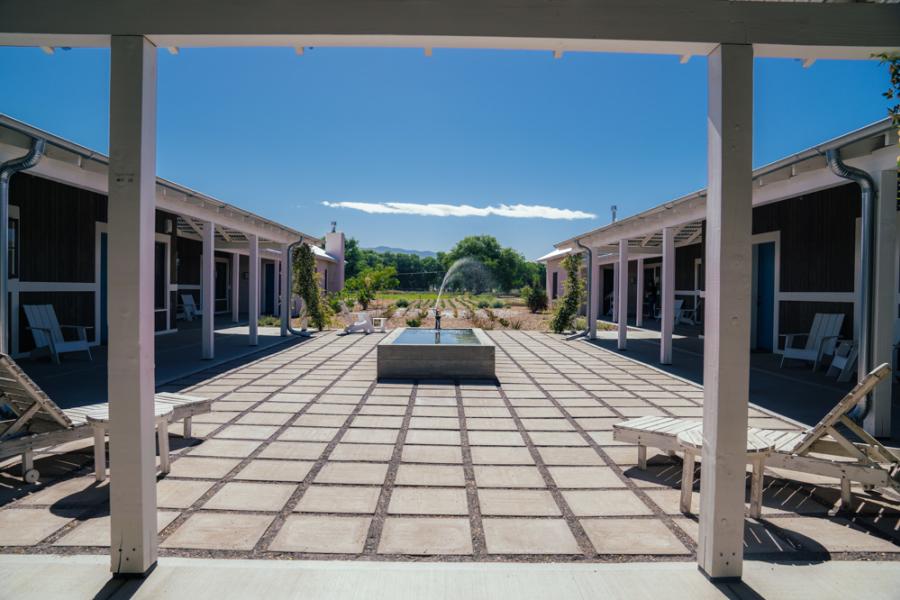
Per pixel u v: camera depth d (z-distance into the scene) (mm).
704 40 2318
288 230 12578
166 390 6477
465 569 2408
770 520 3055
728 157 2322
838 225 8570
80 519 2924
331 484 3467
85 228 10055
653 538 2793
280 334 13359
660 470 3822
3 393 3588
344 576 2338
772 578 2379
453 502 3215
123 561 2311
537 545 2693
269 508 3084
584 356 10180
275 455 4031
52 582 2268
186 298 17172
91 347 10078
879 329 4652
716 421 2350
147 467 2363
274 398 6066
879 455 3174
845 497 3205
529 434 4699
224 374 7641
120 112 2283
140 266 2311
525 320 19328
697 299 17109
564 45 2428
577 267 15039
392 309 22906
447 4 2330
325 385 6879
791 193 5988
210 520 2918
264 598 2166
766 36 2330
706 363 2443
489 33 2332
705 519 2422
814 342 8547
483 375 7516
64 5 2260
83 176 6176
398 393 6426
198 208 8414
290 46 2473
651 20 2332
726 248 2328
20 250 8539
